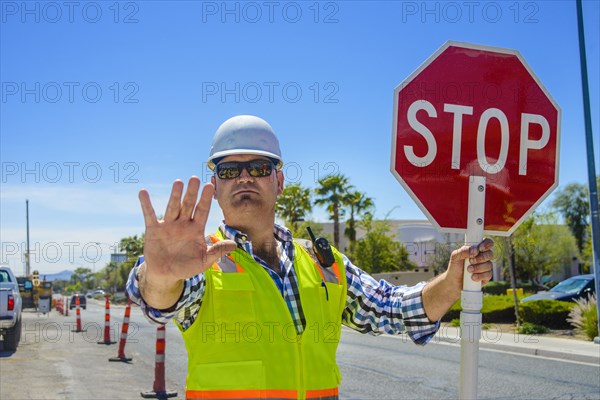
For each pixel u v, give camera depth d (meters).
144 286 1.97
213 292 2.13
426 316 2.39
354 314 2.56
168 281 1.89
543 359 11.76
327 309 2.35
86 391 8.13
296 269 2.36
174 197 1.84
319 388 2.21
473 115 2.23
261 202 2.37
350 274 2.55
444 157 2.18
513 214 2.24
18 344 14.27
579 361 11.47
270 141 2.47
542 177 2.28
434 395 8.27
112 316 30.06
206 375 2.06
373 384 9.08
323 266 2.45
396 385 9.00
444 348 13.68
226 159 2.42
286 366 2.12
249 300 2.14
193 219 1.88
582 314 15.00
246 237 2.31
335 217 31.59
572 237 40.25
